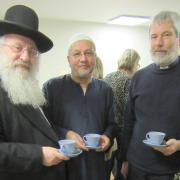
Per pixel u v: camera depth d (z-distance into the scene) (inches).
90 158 68.1
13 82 52.2
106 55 238.2
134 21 222.4
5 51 54.1
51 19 217.8
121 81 103.3
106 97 75.2
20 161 46.9
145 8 180.7
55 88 72.9
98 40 234.1
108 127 74.7
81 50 70.7
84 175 67.2
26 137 50.8
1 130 48.6
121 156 77.6
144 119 67.6
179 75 65.4
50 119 71.9
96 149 65.1
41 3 168.4
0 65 53.8
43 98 61.6
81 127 70.1
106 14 199.9
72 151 50.6
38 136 52.2
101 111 73.2
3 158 45.9
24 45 54.5
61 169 58.0
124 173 76.2
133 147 69.6
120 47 241.9
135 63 118.7
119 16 204.8
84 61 70.5
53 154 48.9
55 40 220.7
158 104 65.7
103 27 234.7
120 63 119.2
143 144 66.6
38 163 47.9
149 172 65.5
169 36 64.7
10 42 53.6
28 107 53.5
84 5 173.6
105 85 76.5
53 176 54.9
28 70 55.9
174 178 64.3
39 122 53.5
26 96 53.1
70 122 70.6
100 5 173.5
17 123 50.1
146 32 249.8
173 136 63.3
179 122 63.4
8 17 56.1
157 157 64.8
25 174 50.7
